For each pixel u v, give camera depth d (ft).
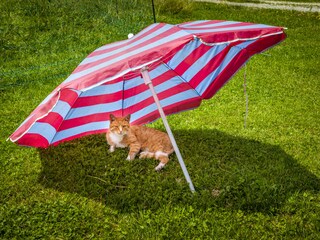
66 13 17.47
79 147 8.04
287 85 11.78
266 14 23.32
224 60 7.12
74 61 13.10
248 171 6.92
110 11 18.61
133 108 7.94
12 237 5.64
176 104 7.97
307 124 9.18
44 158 7.69
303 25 21.03
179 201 6.28
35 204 6.33
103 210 6.18
